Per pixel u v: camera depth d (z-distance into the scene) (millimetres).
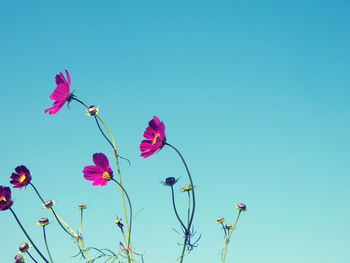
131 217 1221
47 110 1305
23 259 1210
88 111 1260
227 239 1297
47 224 1255
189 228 1163
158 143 1173
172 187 1176
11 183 1276
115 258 1211
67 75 1301
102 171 1258
